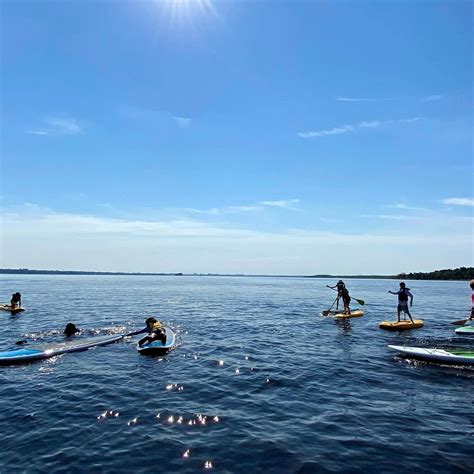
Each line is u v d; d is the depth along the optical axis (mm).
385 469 5910
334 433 7184
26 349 13445
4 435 7152
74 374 11125
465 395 9336
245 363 12383
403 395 9312
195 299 41781
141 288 69312
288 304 35969
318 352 14016
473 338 16750
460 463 6105
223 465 6047
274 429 7367
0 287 64500
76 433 7219
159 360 12781
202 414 8109
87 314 25031
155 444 6762
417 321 20766
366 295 53781
